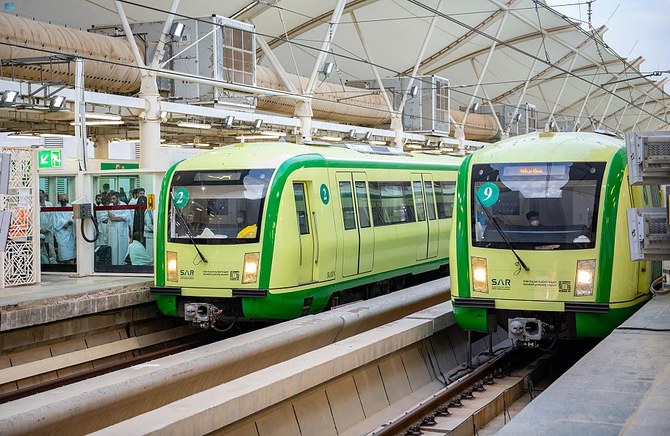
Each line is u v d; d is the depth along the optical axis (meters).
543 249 12.77
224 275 14.85
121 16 23.11
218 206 15.09
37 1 27.05
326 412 10.58
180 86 26.77
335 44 39.94
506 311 13.23
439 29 41.53
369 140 35.44
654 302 13.17
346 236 16.55
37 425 8.28
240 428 8.99
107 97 22.06
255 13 32.28
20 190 15.98
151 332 16.39
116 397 9.41
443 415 11.21
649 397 8.00
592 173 12.86
